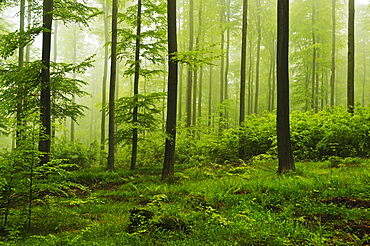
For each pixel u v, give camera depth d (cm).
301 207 611
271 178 884
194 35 2311
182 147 1889
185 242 482
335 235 468
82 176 1289
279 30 994
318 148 1270
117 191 991
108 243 488
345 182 725
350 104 1387
